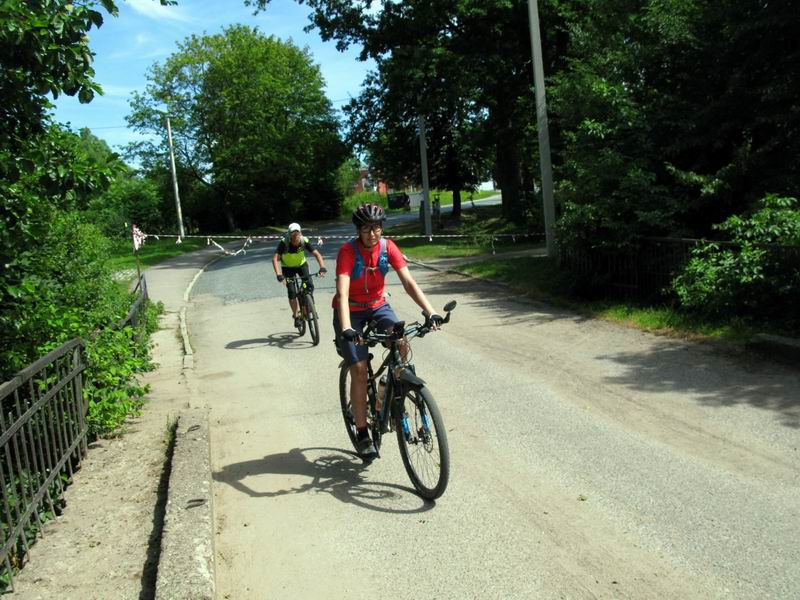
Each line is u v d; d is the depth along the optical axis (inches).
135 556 147.4
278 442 222.1
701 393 235.1
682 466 179.5
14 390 155.9
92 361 218.2
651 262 379.2
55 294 267.3
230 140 1889.8
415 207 2495.1
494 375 279.3
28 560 146.9
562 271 467.5
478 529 153.6
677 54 439.8
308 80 2036.2
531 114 971.3
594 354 298.7
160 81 1870.1
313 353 355.3
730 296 307.6
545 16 852.0
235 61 1840.6
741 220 327.3
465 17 912.9
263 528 161.6
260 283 682.2
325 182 2257.6
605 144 443.2
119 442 219.3
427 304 176.2
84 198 210.4
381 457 202.4
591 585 129.5
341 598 131.3
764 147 382.6
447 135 1432.1
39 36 174.4
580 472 180.1
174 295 634.2
